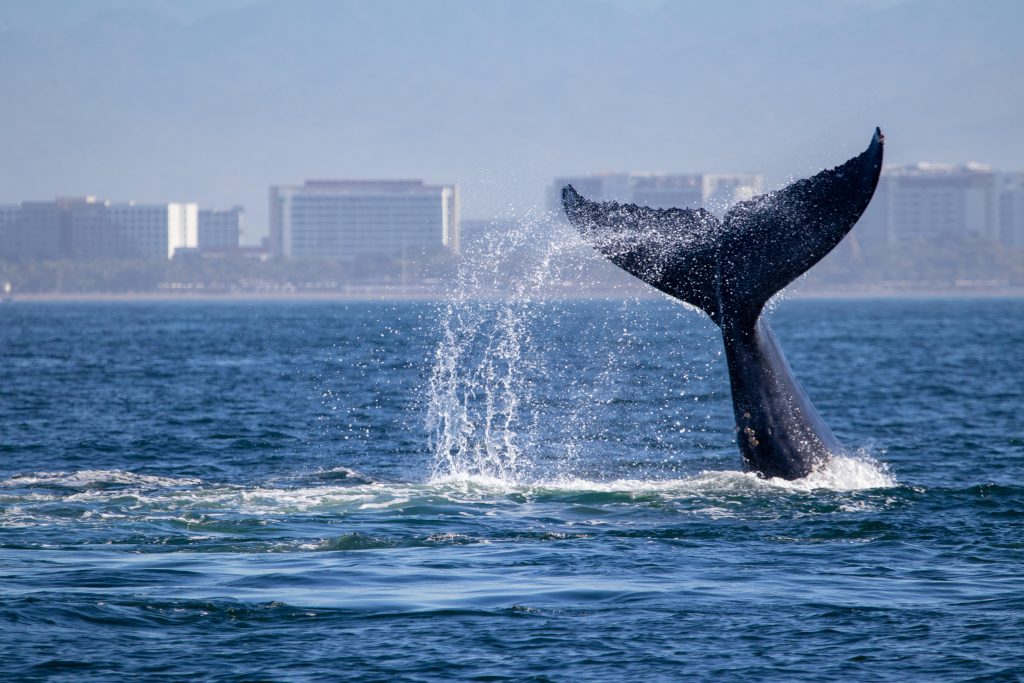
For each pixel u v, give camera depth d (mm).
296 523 75875
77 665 50281
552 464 105688
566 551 68812
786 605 58125
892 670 49719
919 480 94312
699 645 52719
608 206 78562
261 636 54000
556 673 49719
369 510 79750
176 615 56688
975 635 53531
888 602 58500
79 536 72000
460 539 71750
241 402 168000
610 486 87250
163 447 119000
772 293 77938
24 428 136125
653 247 78062
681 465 104562
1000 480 94625
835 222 74875
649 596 59750
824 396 181750
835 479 82625
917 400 174250
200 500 82625
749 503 79625
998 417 149125
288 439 124688
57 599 58312
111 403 167250
